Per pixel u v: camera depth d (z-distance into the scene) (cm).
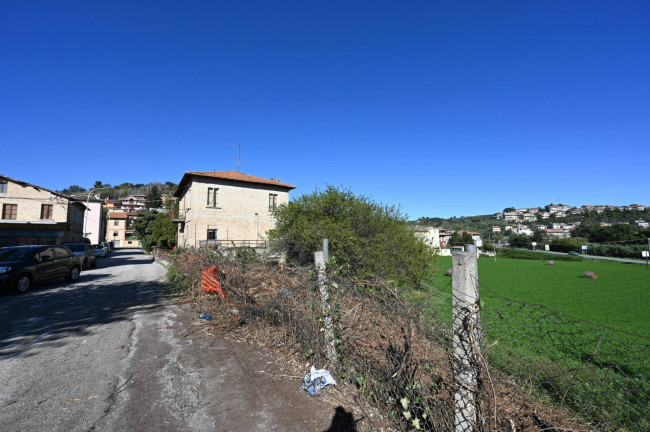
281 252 1291
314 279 447
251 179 3266
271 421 314
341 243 1114
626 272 3259
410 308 326
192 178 2995
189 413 328
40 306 830
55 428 301
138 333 593
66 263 1273
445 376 273
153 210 6006
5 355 487
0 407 338
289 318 497
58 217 3469
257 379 403
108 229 8181
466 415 243
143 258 3491
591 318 1118
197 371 427
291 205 1338
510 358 469
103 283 1274
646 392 397
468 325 241
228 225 3105
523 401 296
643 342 730
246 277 669
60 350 507
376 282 371
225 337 564
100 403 347
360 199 1280
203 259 957
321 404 343
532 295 1695
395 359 318
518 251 6538
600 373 451
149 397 360
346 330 386
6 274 989
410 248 1291
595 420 333
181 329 616
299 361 450
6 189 3266
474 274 248
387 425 306
